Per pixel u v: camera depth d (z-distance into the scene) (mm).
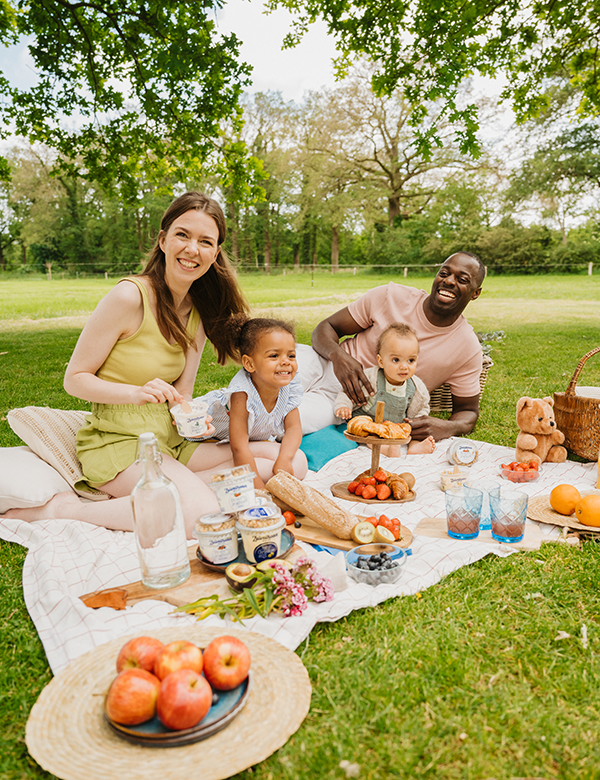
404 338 3920
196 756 1273
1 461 2875
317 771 1356
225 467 3154
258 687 1491
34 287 33781
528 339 10117
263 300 20516
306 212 43500
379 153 39188
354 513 3045
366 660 1749
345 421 4395
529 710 1549
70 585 2207
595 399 3752
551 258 35938
